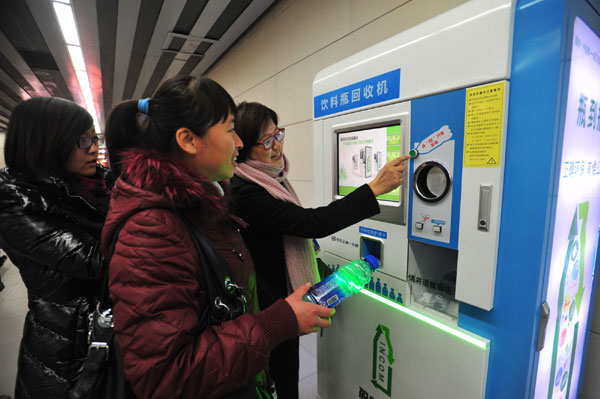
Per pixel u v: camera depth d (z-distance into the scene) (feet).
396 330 3.72
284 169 4.56
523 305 2.67
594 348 4.21
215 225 2.44
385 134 3.65
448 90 2.90
